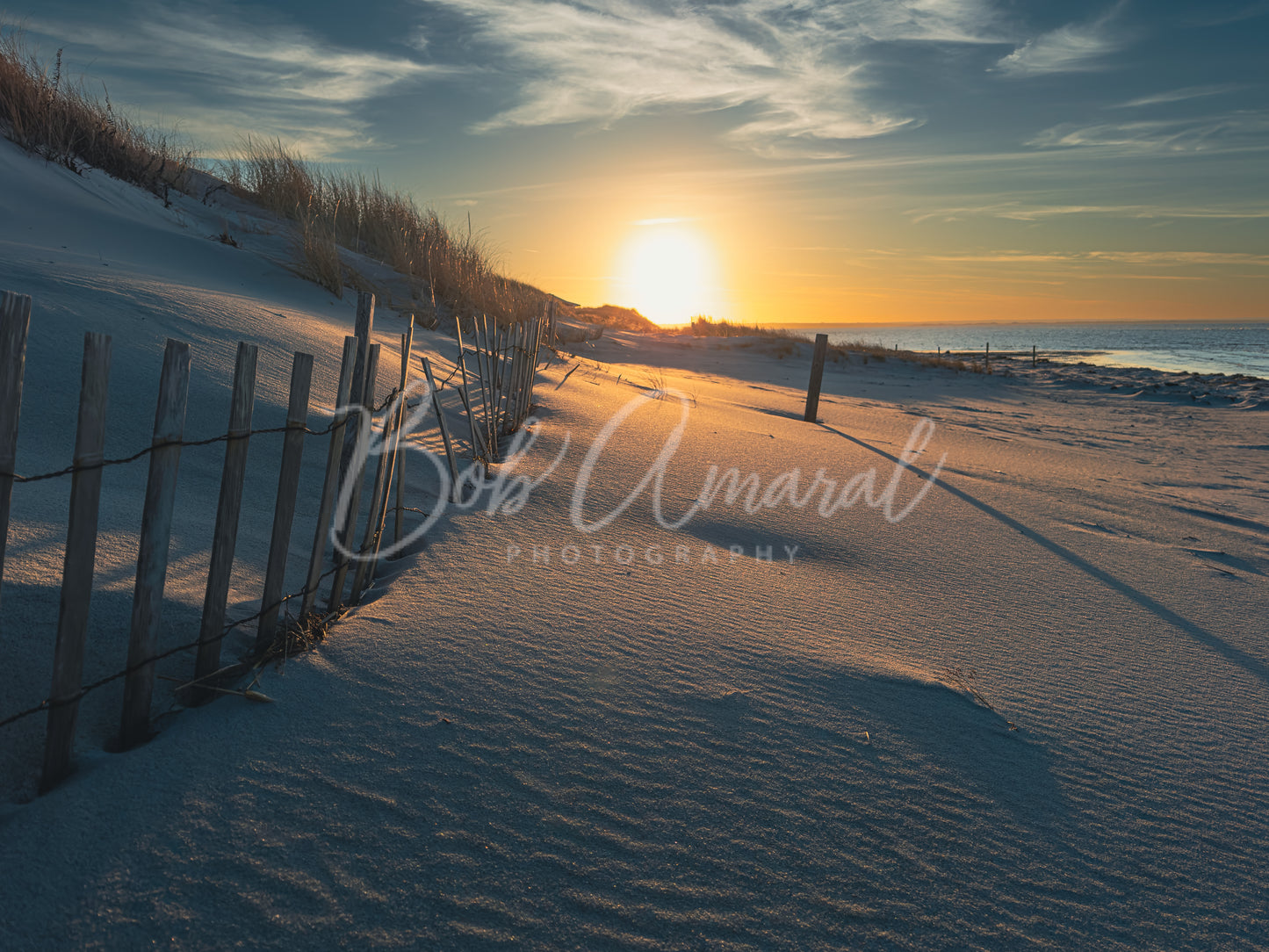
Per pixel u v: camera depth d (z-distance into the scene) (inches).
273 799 68.8
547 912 62.3
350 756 75.6
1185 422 606.2
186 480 138.5
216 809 66.7
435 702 86.4
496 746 80.8
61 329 171.5
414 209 536.1
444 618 106.7
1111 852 79.7
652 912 63.7
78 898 57.6
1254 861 81.0
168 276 272.1
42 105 380.5
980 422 528.1
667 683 99.7
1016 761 94.3
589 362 459.5
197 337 198.1
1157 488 320.8
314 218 472.4
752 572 151.3
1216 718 113.0
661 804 76.4
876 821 78.7
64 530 104.2
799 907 66.3
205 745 74.2
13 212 300.5
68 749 69.0
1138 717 110.7
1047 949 65.7
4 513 60.0
